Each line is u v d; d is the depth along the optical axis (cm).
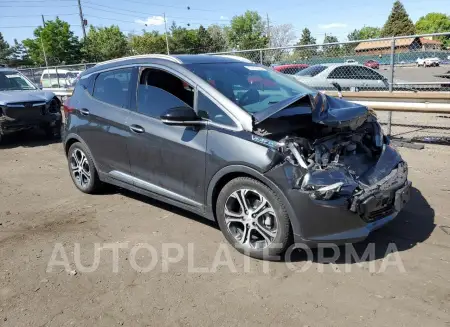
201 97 397
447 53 1023
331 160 360
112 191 568
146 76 455
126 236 430
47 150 872
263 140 349
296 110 392
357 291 321
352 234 336
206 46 6838
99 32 5603
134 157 459
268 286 332
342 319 289
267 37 7094
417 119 1078
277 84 457
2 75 988
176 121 384
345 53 1102
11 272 367
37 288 341
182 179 411
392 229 420
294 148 337
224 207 380
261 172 343
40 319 302
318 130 378
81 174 559
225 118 376
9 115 883
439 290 317
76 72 1588
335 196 329
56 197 559
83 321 298
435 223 430
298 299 314
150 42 6100
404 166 409
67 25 5000
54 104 967
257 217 360
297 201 332
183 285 338
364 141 420
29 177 668
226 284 337
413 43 1048
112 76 499
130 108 464
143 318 299
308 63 1168
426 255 368
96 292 333
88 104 520
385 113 1152
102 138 497
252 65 489
